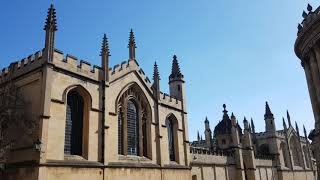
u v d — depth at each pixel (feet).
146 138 170.50
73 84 131.44
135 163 153.79
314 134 130.11
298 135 383.45
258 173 282.77
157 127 176.76
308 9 122.93
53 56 124.88
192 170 200.64
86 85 137.18
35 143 110.32
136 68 170.71
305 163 383.04
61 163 118.21
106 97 144.56
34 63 126.21
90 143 132.98
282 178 321.11
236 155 251.80
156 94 182.60
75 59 134.72
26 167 113.60
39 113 116.88
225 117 315.37
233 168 245.86
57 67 125.39
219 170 227.81
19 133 120.26
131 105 165.48
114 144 144.05
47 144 115.55
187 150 197.57
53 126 119.55
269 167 309.22
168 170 175.52
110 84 149.07
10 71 134.41
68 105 132.05
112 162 140.36
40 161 111.04
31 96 122.93
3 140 115.34
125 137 153.48
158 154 172.65
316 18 116.37
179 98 207.31
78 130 133.69
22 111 122.01
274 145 330.34
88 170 128.57
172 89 211.61
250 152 268.21
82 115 136.87
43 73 120.78
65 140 127.13
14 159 119.03
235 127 259.19
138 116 167.63
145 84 174.70
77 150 131.13
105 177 134.72
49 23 126.31
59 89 124.98
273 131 334.44
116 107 149.89
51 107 120.26
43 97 117.50
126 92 160.97
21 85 128.26
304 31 123.13
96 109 139.23
